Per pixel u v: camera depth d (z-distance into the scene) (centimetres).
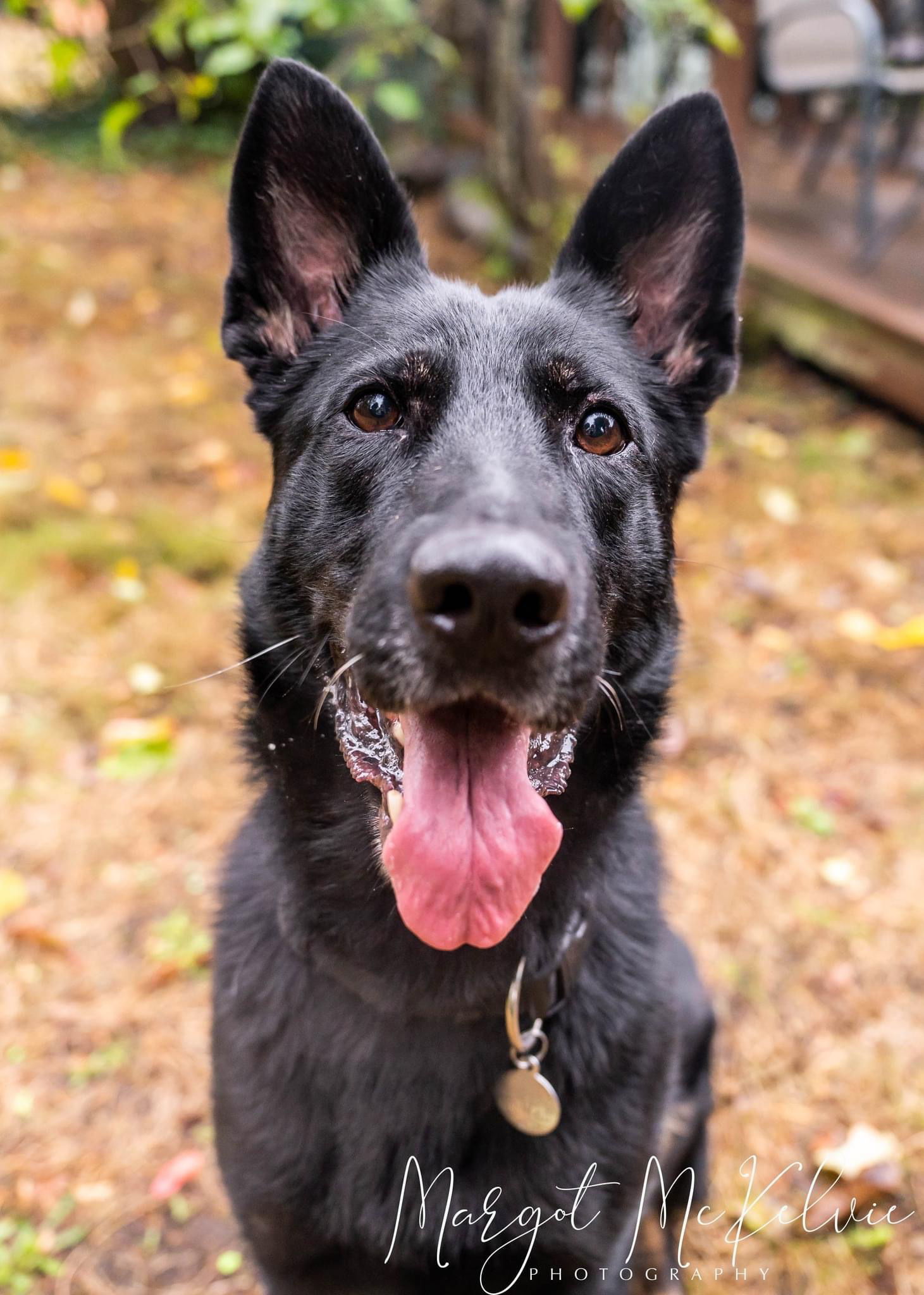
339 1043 56
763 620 110
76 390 147
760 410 149
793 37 167
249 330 61
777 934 82
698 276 63
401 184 64
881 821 89
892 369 141
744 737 96
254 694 59
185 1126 71
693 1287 65
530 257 163
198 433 138
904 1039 75
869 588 115
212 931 66
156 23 106
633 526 57
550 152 159
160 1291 64
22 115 270
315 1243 56
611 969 58
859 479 133
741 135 172
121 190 232
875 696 101
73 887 83
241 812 88
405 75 221
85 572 111
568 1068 56
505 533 45
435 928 49
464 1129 55
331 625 55
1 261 185
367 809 56
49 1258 65
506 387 55
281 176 60
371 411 56
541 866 50
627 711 58
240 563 114
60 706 96
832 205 188
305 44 220
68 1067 73
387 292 61
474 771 51
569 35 197
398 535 49
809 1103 72
